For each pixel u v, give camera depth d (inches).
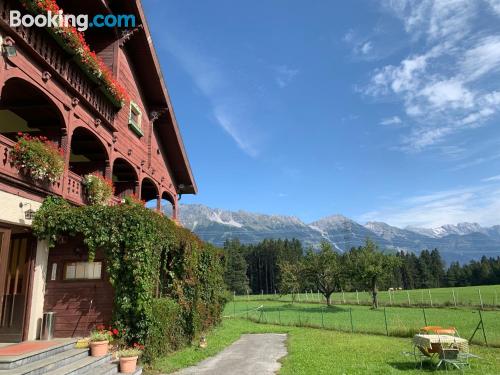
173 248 567.5
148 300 425.7
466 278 4035.4
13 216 370.3
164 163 846.5
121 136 628.4
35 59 399.2
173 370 427.5
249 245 5004.9
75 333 428.1
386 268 1665.8
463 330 870.4
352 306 1797.5
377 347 609.3
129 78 677.9
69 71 463.8
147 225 435.2
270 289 4266.7
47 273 444.8
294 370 433.4
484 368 454.9
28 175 385.4
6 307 409.7
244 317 1283.2
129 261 421.4
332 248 1888.5
